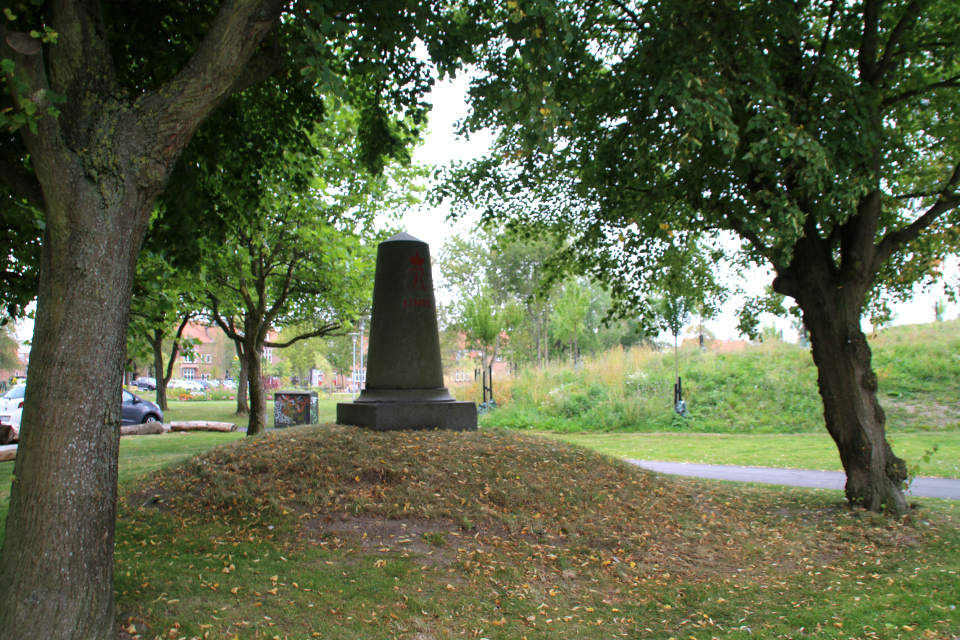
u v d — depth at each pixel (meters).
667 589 5.55
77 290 3.83
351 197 15.81
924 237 9.31
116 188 3.98
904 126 8.93
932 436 15.36
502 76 7.73
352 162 14.59
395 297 9.48
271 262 15.27
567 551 6.10
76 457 3.75
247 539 6.02
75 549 3.70
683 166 7.81
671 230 8.69
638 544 6.48
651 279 10.14
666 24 7.52
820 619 4.92
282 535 6.08
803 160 7.09
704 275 10.48
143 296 10.73
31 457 3.72
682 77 6.63
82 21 4.02
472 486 7.10
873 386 8.12
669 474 10.71
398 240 9.66
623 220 9.20
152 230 7.35
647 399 21.12
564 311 32.75
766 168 7.08
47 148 3.86
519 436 9.11
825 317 8.23
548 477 7.62
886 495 7.89
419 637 4.42
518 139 8.87
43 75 3.88
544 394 23.47
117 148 4.00
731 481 10.41
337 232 14.98
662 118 7.75
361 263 15.68
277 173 9.50
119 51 7.06
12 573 3.62
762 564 6.29
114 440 3.97
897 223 9.49
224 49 4.26
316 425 9.40
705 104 6.29
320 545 5.89
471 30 7.52
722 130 6.36
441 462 7.54
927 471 11.16
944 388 18.80
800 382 20.80
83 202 3.88
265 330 15.89
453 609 4.86
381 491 6.84
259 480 7.20
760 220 6.96
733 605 5.24
